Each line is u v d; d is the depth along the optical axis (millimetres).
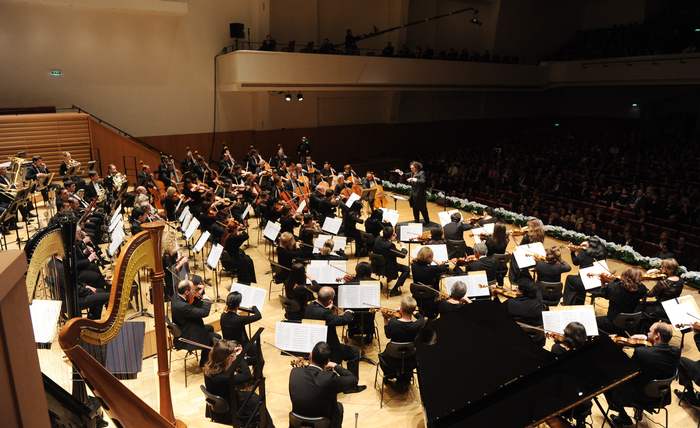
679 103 30516
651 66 25406
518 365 4910
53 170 16766
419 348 5340
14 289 1379
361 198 11898
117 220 8477
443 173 24781
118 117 19969
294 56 20797
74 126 17078
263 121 23922
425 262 7543
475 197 20266
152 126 20891
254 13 22031
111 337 3078
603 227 14430
